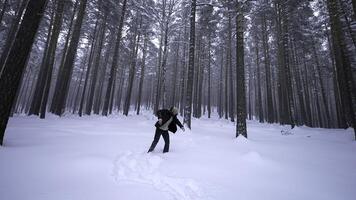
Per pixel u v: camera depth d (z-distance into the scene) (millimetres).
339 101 24844
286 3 17359
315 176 4426
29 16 5391
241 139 8289
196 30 24125
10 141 5359
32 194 2740
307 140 9711
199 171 4262
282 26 18906
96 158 4457
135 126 11688
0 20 16875
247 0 9852
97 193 2973
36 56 28422
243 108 9109
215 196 3182
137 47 26422
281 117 21406
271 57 27984
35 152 4516
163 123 5723
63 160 4172
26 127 8273
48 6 15945
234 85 46500
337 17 10906
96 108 30812
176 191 3322
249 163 5109
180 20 20391
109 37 25797
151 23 22281
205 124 16406
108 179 3551
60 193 2854
